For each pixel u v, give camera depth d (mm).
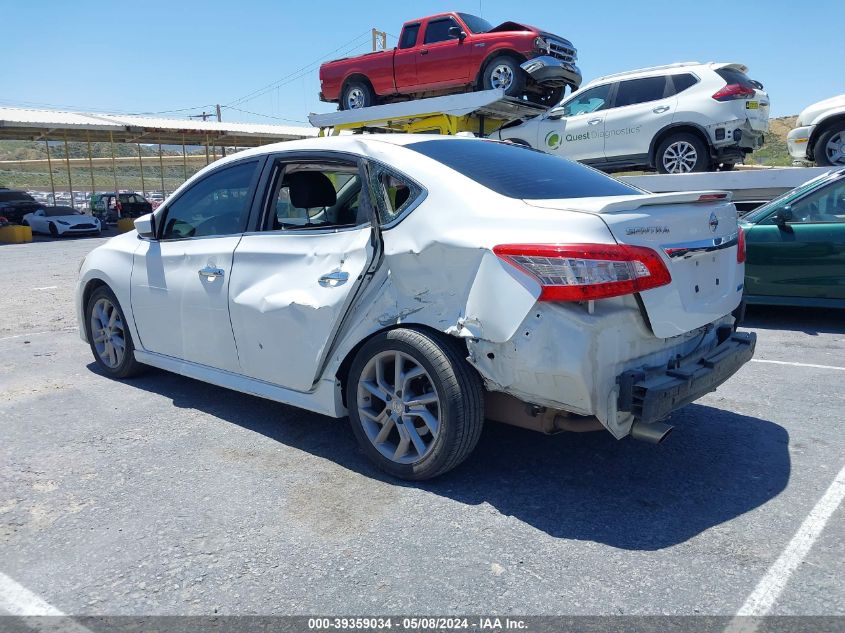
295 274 3768
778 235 6781
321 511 3166
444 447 3236
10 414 4559
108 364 5398
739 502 3209
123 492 3381
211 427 4277
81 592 2572
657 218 3016
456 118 9664
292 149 4039
